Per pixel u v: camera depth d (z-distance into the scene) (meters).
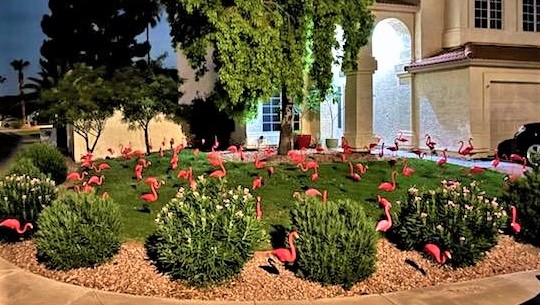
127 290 7.33
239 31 13.86
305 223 7.52
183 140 22.70
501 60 20.89
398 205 9.57
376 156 17.20
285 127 16.58
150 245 8.48
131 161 16.97
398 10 23.11
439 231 8.09
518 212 9.43
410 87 23.64
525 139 19.42
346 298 7.06
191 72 23.83
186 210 7.55
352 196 11.55
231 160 15.85
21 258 8.77
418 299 7.03
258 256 8.20
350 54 15.97
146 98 20.59
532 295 7.18
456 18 23.34
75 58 27.66
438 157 20.70
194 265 7.18
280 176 12.92
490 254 8.72
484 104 20.91
